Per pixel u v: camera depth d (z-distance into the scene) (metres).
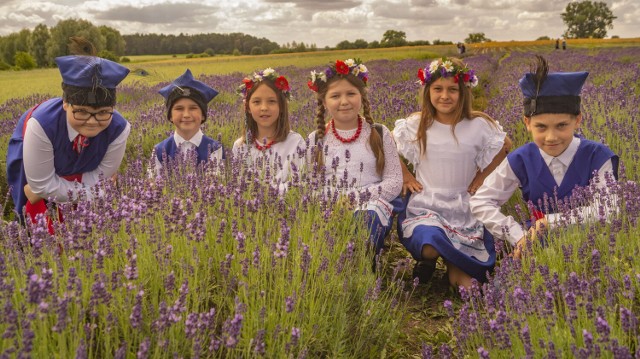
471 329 2.50
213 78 18.52
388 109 7.42
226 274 2.71
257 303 2.59
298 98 11.48
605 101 7.52
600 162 3.59
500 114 7.69
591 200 3.31
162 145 4.91
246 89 4.52
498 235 3.71
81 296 2.25
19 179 3.83
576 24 114.06
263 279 2.79
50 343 2.01
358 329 2.90
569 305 2.18
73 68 3.33
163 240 2.90
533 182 3.70
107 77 3.37
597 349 1.93
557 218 3.36
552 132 3.47
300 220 3.46
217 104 9.72
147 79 15.29
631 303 2.32
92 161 3.83
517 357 2.29
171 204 3.04
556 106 3.41
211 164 4.02
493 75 20.58
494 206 3.78
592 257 2.68
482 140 4.29
